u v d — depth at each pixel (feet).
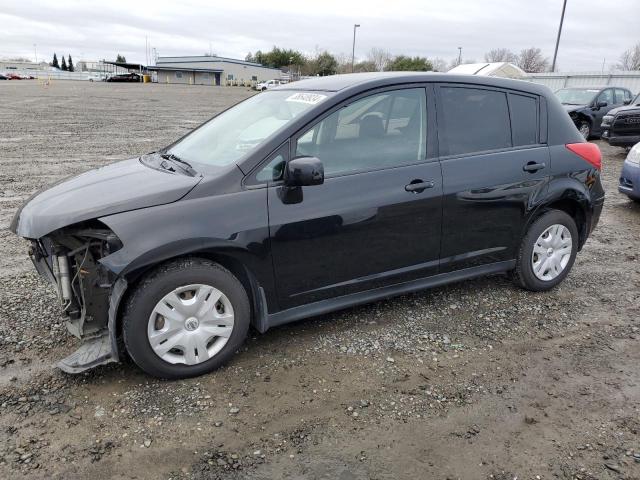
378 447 8.55
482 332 12.41
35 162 33.47
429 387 10.19
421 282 12.67
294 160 9.95
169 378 10.06
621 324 13.00
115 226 9.22
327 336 12.00
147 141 44.88
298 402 9.62
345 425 9.05
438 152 12.31
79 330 10.12
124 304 9.68
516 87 13.78
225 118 13.60
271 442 8.60
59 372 10.23
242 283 10.84
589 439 8.84
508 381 10.46
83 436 8.56
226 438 8.65
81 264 9.73
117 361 9.73
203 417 9.13
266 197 10.31
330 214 10.86
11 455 8.09
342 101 11.27
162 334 9.77
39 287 14.05
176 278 9.64
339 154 11.20
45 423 8.82
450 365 10.98
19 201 23.35
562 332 12.53
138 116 69.21
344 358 11.10
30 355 10.77
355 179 11.21
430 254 12.46
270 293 10.76
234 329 10.45
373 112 11.62
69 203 9.76
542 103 14.16
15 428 8.67
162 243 9.32
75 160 34.60
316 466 8.11
